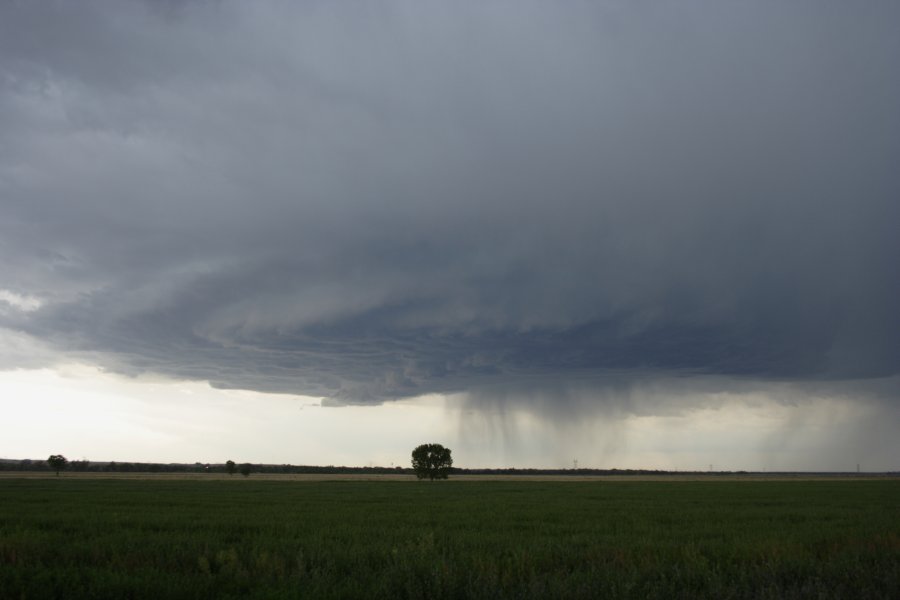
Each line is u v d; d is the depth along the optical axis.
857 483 110.88
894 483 111.44
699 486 92.75
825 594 12.55
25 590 12.77
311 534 23.59
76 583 13.30
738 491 73.06
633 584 12.92
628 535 23.55
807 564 15.97
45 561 17.09
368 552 17.94
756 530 25.84
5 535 22.31
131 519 29.92
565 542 20.80
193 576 14.41
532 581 13.57
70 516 31.42
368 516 33.38
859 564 15.41
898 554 17.33
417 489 78.94
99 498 50.78
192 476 166.38
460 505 44.72
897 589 13.16
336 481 119.31
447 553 18.33
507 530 26.47
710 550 18.91
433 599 12.66
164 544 19.55
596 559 17.20
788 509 40.25
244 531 25.47
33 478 117.69
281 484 96.38
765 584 14.11
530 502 49.31
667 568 15.56
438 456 131.88
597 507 42.81
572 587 13.20
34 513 33.91
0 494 56.28
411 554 17.23
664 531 25.12
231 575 14.51
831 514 35.62
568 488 84.12
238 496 56.66
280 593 12.38
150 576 13.90
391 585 13.16
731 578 14.53
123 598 12.80
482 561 15.84
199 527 26.27
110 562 16.27
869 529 24.75
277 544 19.98
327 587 13.03
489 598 12.57
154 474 186.38
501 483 109.75
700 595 13.06
